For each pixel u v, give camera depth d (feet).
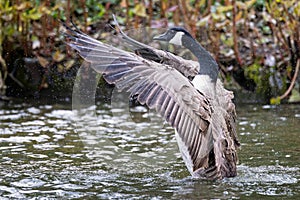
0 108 46.78
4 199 25.70
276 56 51.03
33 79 51.65
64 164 31.58
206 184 28.14
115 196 26.22
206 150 27.91
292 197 26.07
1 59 49.98
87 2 57.36
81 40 27.12
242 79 50.98
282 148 34.76
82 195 26.37
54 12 55.01
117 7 57.88
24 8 50.34
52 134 38.11
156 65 27.40
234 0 49.24
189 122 27.20
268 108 47.34
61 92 51.29
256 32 52.03
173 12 51.34
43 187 27.55
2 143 35.70
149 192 26.89
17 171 30.17
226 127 28.91
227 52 51.65
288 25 49.60
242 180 28.71
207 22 50.21
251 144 35.78
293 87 49.90
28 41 51.72
